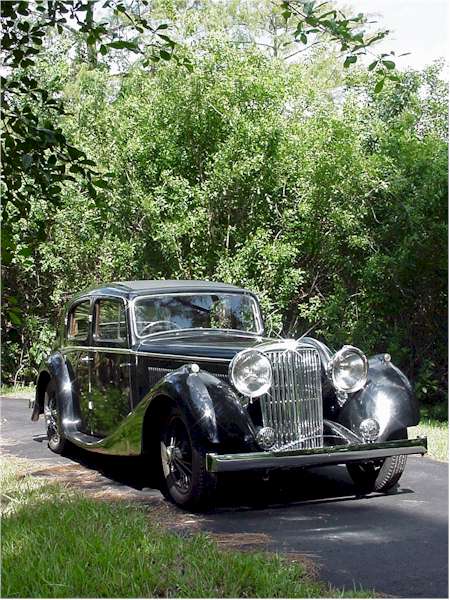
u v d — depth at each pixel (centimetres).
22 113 482
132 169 1189
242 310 662
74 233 1259
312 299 1169
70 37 1321
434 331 1210
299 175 1168
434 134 1205
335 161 1111
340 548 418
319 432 534
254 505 523
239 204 1182
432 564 389
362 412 540
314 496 551
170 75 1167
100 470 636
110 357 634
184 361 558
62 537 407
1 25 480
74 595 341
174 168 1183
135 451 546
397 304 1170
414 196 1124
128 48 505
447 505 520
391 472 546
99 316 659
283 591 344
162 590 348
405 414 541
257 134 1116
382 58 468
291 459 482
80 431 679
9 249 420
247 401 519
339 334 1149
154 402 531
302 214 1133
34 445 753
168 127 1173
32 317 1383
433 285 1160
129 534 413
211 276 1166
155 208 1100
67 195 1162
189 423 489
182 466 514
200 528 461
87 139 1254
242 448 488
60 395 689
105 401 639
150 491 564
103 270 1236
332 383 550
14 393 1277
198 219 1108
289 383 525
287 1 464
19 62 485
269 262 1098
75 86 1400
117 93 1469
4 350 1442
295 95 1221
